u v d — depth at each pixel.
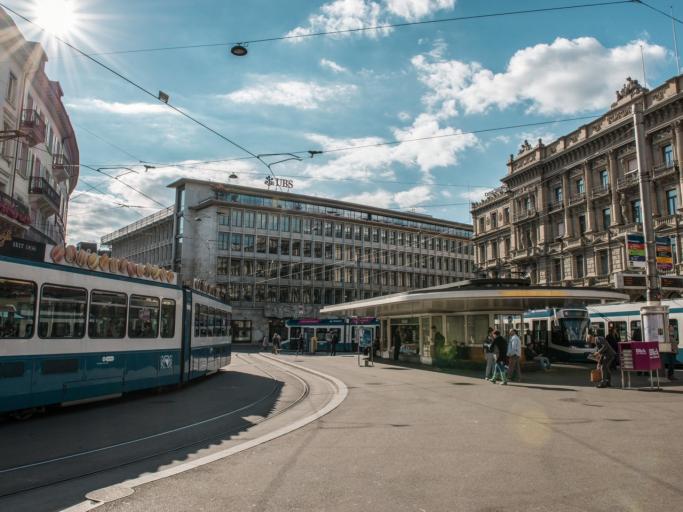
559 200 51.78
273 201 76.62
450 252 96.12
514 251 56.72
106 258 13.31
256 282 73.31
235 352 50.09
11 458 7.65
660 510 5.09
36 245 11.19
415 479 6.24
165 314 16.03
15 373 10.47
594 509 5.13
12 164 29.58
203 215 72.06
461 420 10.45
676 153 38.66
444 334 26.73
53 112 37.09
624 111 43.56
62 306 11.76
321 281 79.12
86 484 6.25
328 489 5.87
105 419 11.28
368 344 31.48
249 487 5.98
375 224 85.56
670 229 38.62
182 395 15.80
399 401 13.52
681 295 36.88
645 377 19.67
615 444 8.07
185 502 5.47
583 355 29.89
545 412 11.34
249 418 11.37
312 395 15.66
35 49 30.70
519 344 18.50
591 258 46.78
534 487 5.88
